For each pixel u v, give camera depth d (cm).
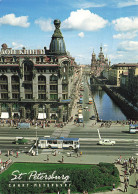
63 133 8850
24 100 10600
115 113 14538
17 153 6488
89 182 4716
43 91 10550
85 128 9656
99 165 5662
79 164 5853
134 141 7862
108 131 9181
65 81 10481
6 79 10800
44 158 6366
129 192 4578
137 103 15738
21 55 11331
